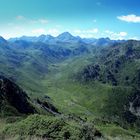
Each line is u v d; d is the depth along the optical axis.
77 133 35.09
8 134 34.84
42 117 37.28
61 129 34.91
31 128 35.03
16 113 106.50
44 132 34.38
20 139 32.34
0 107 104.94
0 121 57.50
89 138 35.62
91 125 40.78
